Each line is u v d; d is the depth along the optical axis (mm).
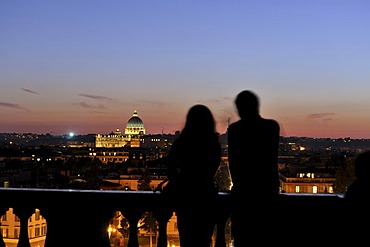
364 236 5180
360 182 5262
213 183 5625
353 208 5238
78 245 6043
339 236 5770
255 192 5344
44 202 6086
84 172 112250
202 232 5578
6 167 103562
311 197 5812
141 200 5867
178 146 5590
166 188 5641
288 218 5875
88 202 6008
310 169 84438
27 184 90938
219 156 5602
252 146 5363
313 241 5828
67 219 6074
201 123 5562
